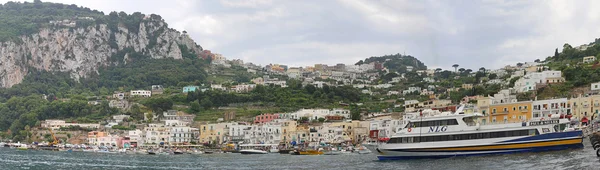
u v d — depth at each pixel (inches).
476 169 5821.9
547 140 6471.5
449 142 6786.4
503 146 6574.8
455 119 6811.0
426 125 6958.7
